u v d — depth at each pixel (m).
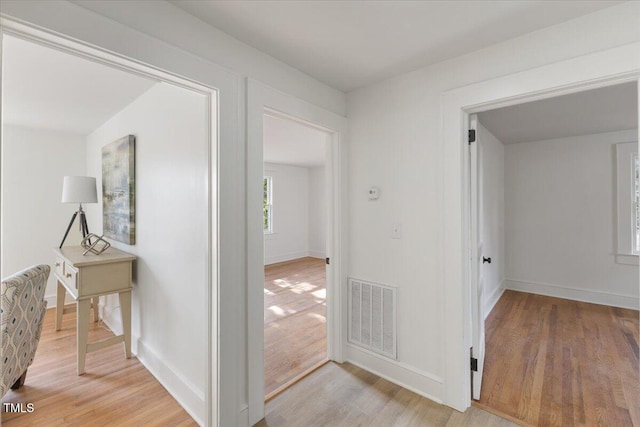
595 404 1.99
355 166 2.48
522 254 4.51
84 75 2.17
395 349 2.23
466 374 1.95
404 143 2.18
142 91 2.44
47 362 2.53
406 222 2.17
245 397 1.79
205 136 1.68
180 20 1.49
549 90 1.62
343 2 1.44
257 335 1.84
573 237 4.13
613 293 3.87
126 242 2.73
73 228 3.95
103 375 2.34
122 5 1.29
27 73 2.12
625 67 1.42
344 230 2.51
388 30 1.66
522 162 4.48
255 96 1.80
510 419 1.85
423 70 2.08
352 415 1.89
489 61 1.81
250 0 1.43
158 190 2.29
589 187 4.02
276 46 1.82
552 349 2.74
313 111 2.20
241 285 1.76
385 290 2.28
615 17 1.45
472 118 2.03
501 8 1.48
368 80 2.28
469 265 1.97
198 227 1.87
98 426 1.82
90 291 2.36
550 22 1.58
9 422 1.84
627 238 3.78
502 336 3.01
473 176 2.04
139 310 2.59
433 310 2.05
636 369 2.40
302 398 2.05
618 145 3.81
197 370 1.89
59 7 1.12
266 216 6.79
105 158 3.20
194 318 1.91
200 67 1.54
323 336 3.04
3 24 1.05
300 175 7.49
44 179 3.76
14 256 3.58
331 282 2.53
